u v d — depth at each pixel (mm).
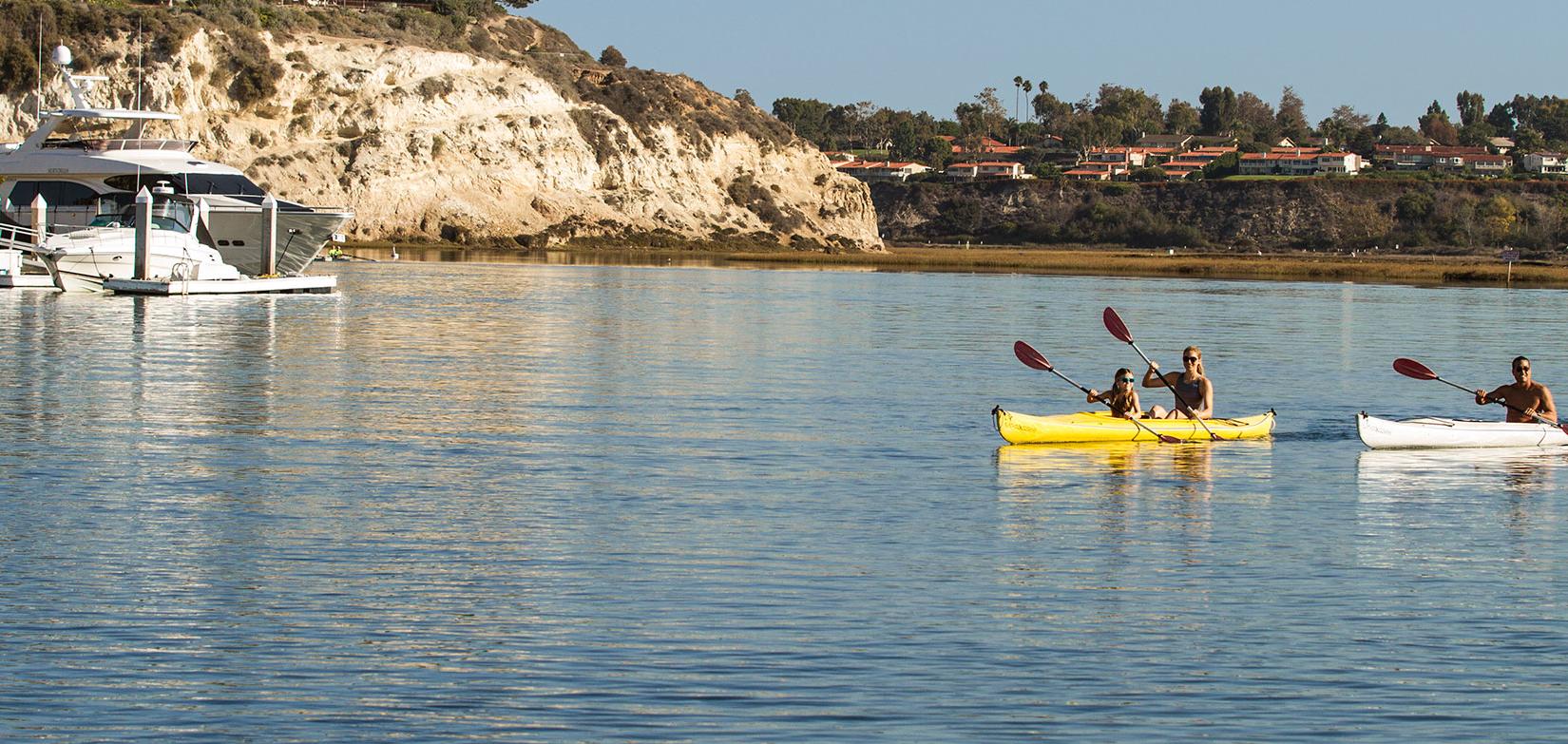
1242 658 13648
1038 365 27375
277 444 24750
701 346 43969
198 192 63781
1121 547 17906
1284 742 11742
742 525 18922
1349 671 13320
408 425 27109
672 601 15195
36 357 36844
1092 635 14266
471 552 17219
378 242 120375
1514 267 127188
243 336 43625
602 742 11570
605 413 29094
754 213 148125
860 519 19375
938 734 11773
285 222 64562
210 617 14477
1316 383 37219
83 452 23531
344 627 14211
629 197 138250
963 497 20969
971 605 15195
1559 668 13461
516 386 33344
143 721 11852
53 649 13438
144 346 40156
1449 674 13273
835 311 61219
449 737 11625
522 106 136500
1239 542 18297
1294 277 109938
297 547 17328
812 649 13719
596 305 61062
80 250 59156
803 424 28078
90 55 116625
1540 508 20641
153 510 19250
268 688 12594
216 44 122062
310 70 127000
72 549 17016
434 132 128250
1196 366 27297
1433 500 21219
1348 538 18594
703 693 12586
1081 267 120000
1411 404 33219
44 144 65375
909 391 33562
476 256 111062
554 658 13383
